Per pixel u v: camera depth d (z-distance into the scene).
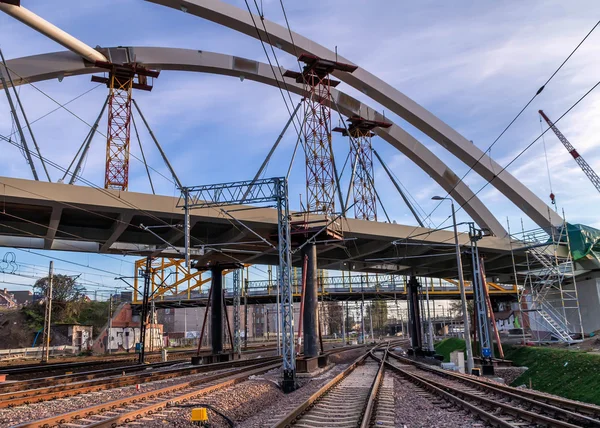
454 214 38.38
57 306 87.19
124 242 42.09
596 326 58.19
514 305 103.88
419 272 65.94
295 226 38.91
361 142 73.94
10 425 14.05
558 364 34.78
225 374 29.56
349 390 22.86
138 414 15.07
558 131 84.44
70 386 22.34
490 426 13.88
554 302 63.78
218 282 52.19
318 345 38.44
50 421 13.73
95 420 14.68
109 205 33.06
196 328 133.38
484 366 37.81
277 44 56.16
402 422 14.50
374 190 73.75
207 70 56.88
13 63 45.47
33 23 41.25
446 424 14.20
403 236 46.44
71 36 46.62
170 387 21.72
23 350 66.88
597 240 57.41
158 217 35.66
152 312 83.88
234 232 41.31
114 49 53.38
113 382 24.95
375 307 170.12
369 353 62.72
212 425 14.45
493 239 52.84
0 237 40.19
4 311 82.06
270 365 39.31
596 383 28.19
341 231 41.56
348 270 60.69
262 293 89.69
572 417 14.84
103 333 86.00
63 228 39.28
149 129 58.25
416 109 65.69
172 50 55.56
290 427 13.69
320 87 59.19
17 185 30.41
